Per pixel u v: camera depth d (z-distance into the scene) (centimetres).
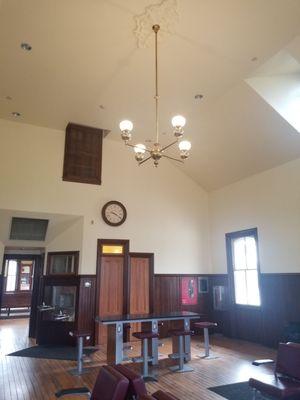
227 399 413
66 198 741
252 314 737
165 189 870
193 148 784
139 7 412
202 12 418
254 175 765
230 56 505
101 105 657
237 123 656
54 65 529
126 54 501
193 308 837
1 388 454
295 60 540
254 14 420
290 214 665
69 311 737
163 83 575
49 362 588
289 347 374
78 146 762
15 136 721
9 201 688
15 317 1141
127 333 750
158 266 818
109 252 773
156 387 461
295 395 323
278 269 680
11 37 466
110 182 799
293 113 600
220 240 860
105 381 249
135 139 798
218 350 663
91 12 420
